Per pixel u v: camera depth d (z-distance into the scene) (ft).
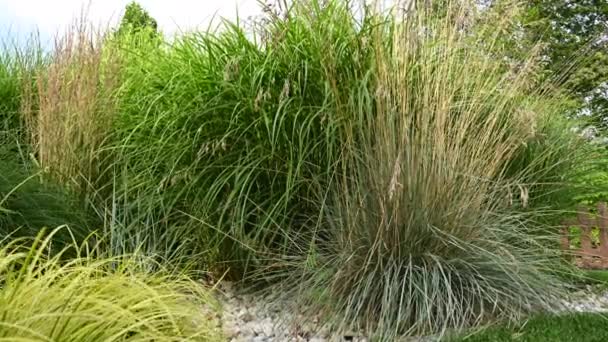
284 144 12.51
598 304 13.39
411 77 11.38
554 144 16.15
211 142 12.51
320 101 12.64
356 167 11.47
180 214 13.25
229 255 13.03
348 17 12.94
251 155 12.69
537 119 14.25
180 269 12.57
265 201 12.53
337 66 12.49
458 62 12.28
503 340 9.94
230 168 12.74
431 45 11.96
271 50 12.77
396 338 10.07
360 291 10.75
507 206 13.01
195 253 13.14
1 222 10.37
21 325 5.02
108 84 14.44
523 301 11.30
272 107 12.57
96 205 13.56
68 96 13.87
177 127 13.34
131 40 18.54
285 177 12.68
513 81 12.95
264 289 12.48
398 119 11.12
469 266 11.00
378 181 10.81
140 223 13.03
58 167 13.69
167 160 13.39
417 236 10.78
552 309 11.65
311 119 11.78
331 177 11.82
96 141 14.08
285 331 10.62
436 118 10.91
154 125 13.42
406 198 10.73
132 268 8.24
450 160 10.98
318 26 12.79
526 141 14.20
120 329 5.68
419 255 10.90
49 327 5.29
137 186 13.34
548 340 10.00
